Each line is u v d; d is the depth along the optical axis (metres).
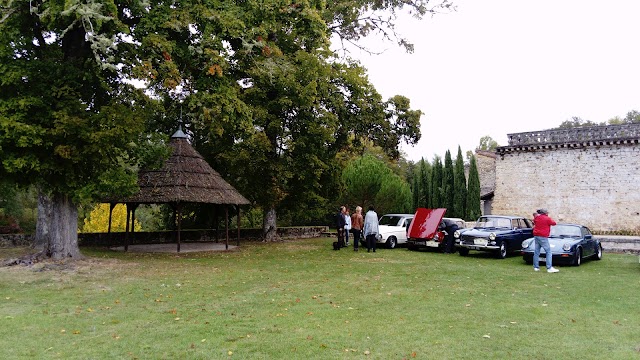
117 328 7.25
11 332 6.99
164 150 15.74
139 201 17.88
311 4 15.80
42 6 11.85
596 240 17.52
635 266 15.44
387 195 28.39
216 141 23.17
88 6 11.12
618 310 8.70
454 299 9.62
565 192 28.33
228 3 14.68
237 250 20.17
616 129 27.02
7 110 12.01
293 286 11.10
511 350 6.26
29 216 37.06
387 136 26.20
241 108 15.35
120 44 13.70
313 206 27.77
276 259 16.80
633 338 6.85
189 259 16.53
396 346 6.38
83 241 21.19
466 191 35.00
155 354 5.99
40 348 6.23
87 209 38.41
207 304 9.03
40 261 13.98
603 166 27.20
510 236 17.94
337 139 25.70
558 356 6.02
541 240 14.06
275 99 22.03
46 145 11.99
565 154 28.55
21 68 12.05
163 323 7.55
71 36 14.46
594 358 5.94
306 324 7.50
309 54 21.39
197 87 14.95
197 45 14.19
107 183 12.95
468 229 18.77
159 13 13.63
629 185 26.28
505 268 14.66
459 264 15.62
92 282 11.49
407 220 22.84
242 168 22.36
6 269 12.96
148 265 14.66
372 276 12.74
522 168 30.09
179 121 21.56
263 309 8.60
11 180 13.23
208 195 19.00
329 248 21.34
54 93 12.48
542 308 8.83
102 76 14.13
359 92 24.88
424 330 7.20
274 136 23.17
